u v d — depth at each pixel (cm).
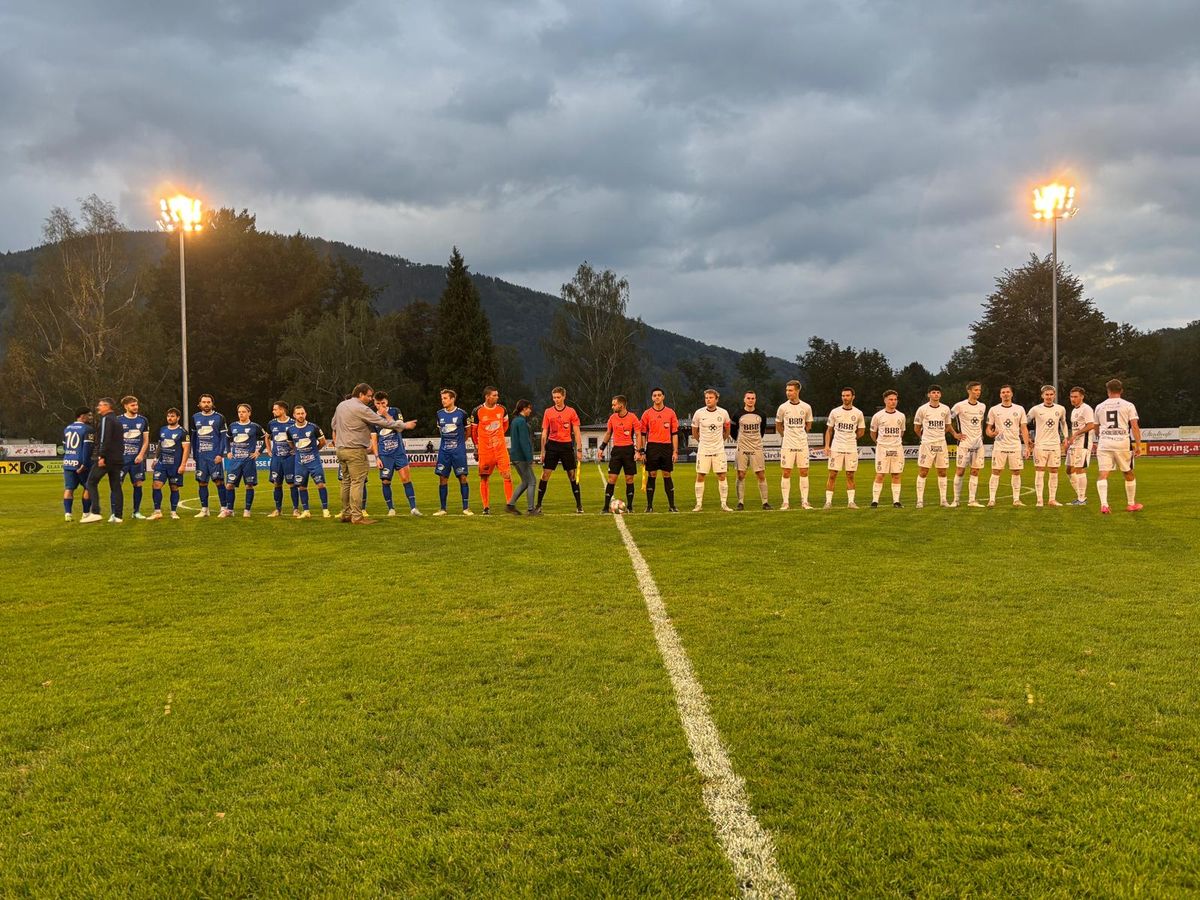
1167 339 7956
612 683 385
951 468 2720
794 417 1245
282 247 6278
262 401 5984
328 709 355
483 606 560
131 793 278
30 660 438
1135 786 270
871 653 429
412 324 7012
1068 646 437
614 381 6075
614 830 247
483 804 265
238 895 219
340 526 1061
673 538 904
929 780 277
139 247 7100
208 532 1007
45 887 224
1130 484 1125
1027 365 5616
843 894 214
